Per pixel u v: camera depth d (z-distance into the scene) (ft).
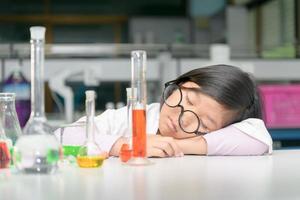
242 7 12.41
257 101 3.60
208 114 3.23
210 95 3.22
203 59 8.38
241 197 1.59
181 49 9.16
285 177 2.04
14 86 7.63
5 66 8.07
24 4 20.21
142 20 16.37
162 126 3.32
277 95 8.32
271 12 11.62
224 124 3.35
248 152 3.13
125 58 8.36
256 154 3.14
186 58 8.36
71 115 8.10
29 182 1.91
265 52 9.88
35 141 2.12
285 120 8.38
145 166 2.45
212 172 2.21
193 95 3.25
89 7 20.52
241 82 3.35
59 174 2.15
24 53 8.31
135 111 2.56
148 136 3.08
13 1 20.16
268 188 1.75
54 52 8.50
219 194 1.64
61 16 20.36
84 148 2.46
